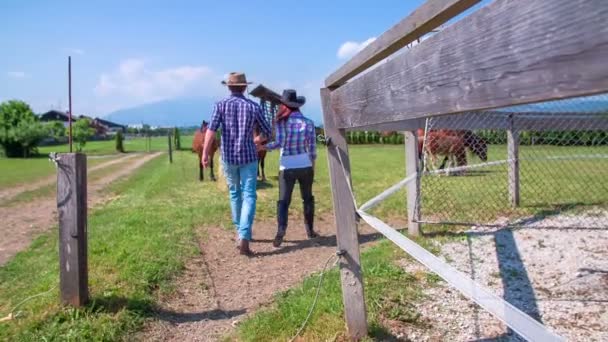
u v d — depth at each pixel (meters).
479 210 6.42
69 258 3.17
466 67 1.37
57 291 3.53
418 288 3.50
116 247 4.85
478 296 1.81
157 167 20.80
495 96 1.24
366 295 3.29
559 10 1.02
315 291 3.51
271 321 3.07
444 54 1.48
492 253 4.48
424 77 1.62
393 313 3.04
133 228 5.89
